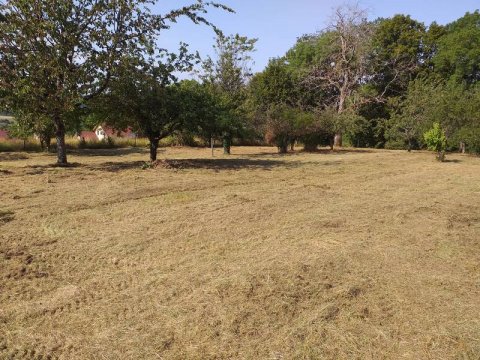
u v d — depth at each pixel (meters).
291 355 2.77
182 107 11.93
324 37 31.56
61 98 10.91
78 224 5.68
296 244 4.95
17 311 3.31
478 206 7.09
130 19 11.73
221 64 19.30
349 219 6.13
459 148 21.62
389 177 10.74
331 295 3.61
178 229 5.51
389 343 2.92
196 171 11.19
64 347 2.84
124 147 25.67
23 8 10.55
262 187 8.80
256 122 20.69
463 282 3.93
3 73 10.75
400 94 31.47
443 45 30.94
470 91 21.12
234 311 3.29
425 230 5.61
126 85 11.73
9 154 18.52
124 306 3.39
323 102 30.78
